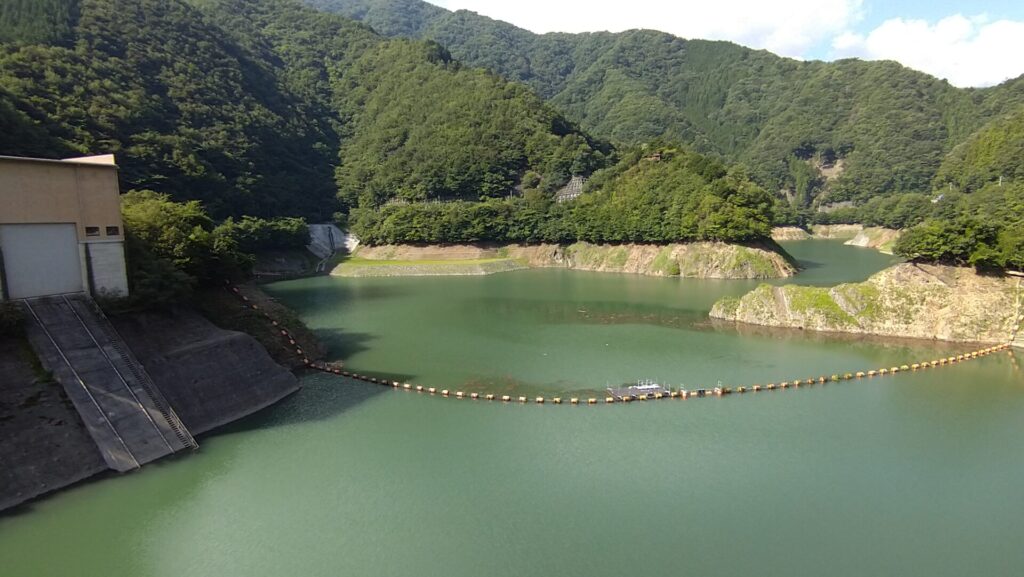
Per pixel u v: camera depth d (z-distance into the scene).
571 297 121.38
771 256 146.25
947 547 37.22
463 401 61.94
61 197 52.44
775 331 90.88
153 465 46.59
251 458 48.50
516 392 64.38
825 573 34.72
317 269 168.12
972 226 87.94
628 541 37.66
